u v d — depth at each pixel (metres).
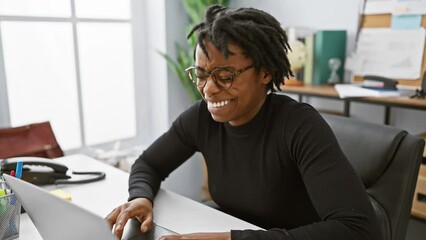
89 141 2.39
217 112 0.94
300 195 1.01
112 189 1.17
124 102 2.53
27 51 2.04
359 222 0.78
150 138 2.70
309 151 0.89
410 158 1.00
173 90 2.55
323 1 2.19
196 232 0.87
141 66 2.56
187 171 2.66
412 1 1.87
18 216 0.87
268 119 1.00
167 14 2.42
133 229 0.91
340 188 0.82
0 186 0.90
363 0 2.04
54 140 1.72
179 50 2.48
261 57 0.91
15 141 1.62
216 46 0.87
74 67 2.24
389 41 1.97
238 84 0.90
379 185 1.04
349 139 1.11
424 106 1.57
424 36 1.85
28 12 2.02
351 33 2.12
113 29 2.38
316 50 2.10
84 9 2.23
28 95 2.09
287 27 2.20
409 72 1.92
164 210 1.02
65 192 1.14
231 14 0.91
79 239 0.69
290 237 0.78
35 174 1.18
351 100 1.75
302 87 2.02
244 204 1.06
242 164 1.04
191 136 1.17
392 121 2.06
